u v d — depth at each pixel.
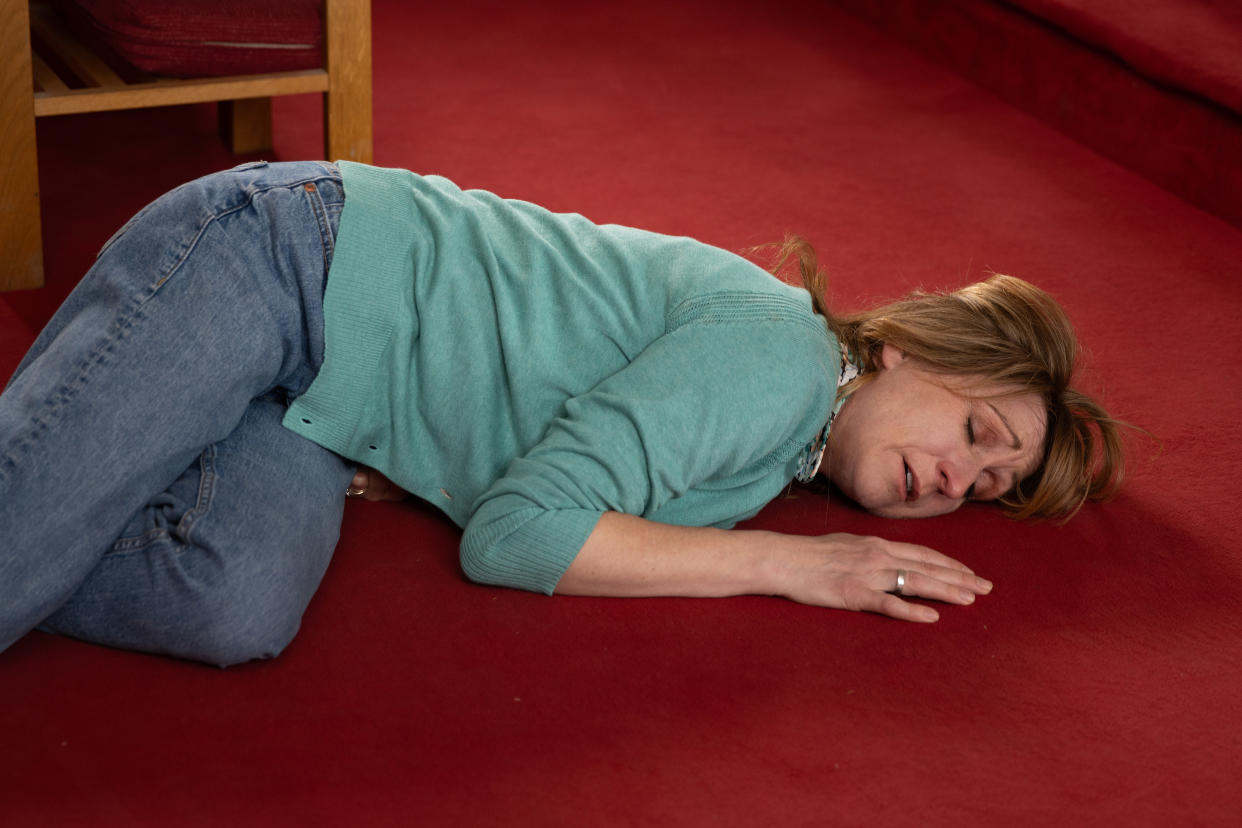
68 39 2.35
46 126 2.66
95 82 2.13
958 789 1.22
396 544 1.51
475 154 2.77
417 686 1.29
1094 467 1.77
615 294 1.43
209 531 1.28
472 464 1.44
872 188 2.77
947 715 1.32
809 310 1.42
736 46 3.64
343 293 1.40
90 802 1.12
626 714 1.28
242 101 2.59
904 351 1.51
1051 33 3.16
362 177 1.47
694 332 1.36
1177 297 2.36
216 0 2.15
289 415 1.43
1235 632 1.49
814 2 4.04
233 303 1.35
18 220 2.01
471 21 3.69
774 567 1.43
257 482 1.36
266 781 1.16
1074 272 2.43
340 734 1.22
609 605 1.43
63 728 1.20
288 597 1.30
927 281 2.35
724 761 1.23
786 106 3.22
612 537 1.35
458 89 3.16
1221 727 1.34
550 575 1.36
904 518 1.65
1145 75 2.84
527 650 1.35
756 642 1.40
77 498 1.23
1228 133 2.66
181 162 2.57
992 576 1.55
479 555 1.37
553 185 2.65
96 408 1.26
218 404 1.33
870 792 1.21
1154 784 1.25
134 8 2.09
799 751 1.25
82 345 1.29
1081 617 1.49
